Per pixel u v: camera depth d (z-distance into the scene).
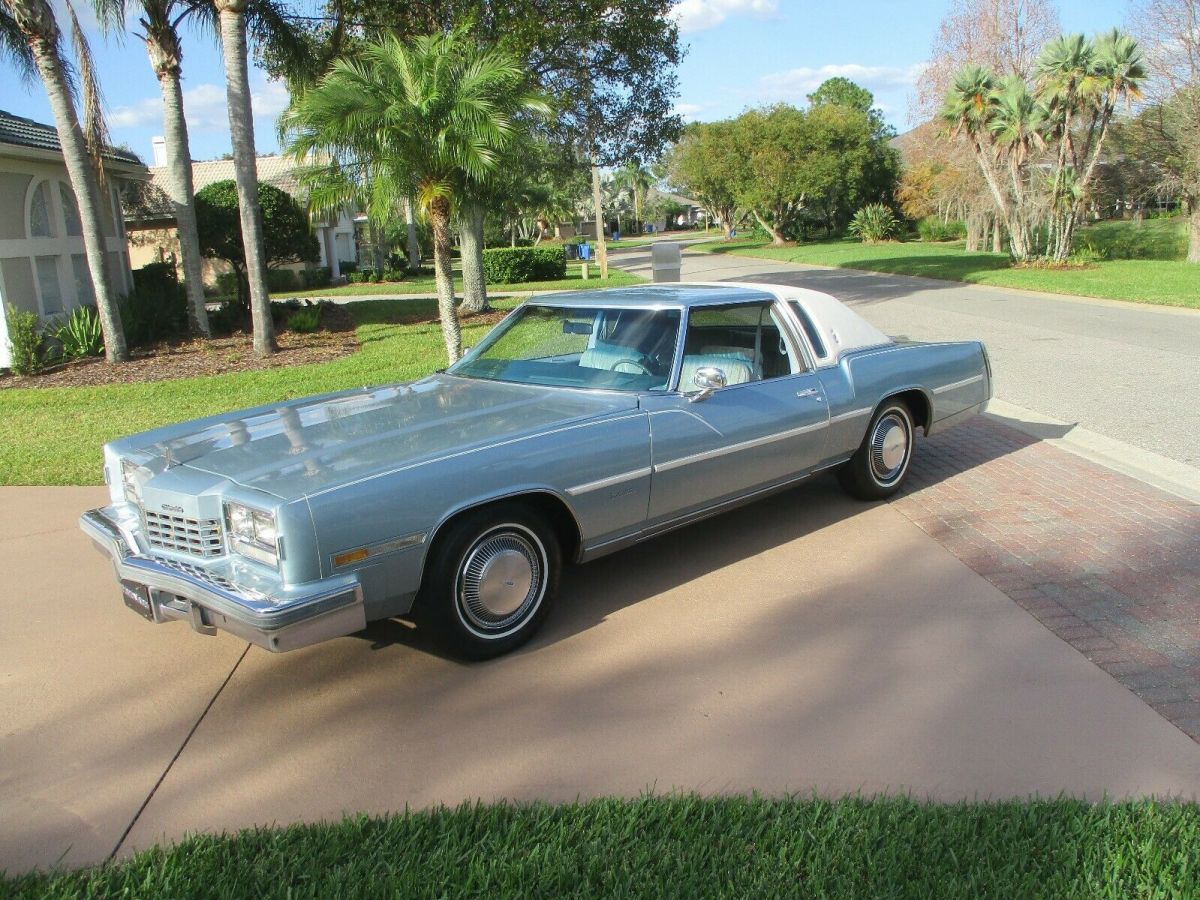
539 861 2.69
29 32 12.79
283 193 24.78
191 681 4.04
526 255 34.81
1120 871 2.56
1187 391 9.37
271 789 3.21
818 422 5.44
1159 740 3.30
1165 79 34.00
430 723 3.62
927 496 6.29
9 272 14.72
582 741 3.45
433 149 10.47
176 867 2.71
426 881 2.61
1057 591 4.60
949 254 42.66
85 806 3.15
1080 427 8.01
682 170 72.62
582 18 16.75
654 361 4.88
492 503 4.00
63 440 8.86
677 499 4.73
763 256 49.16
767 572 5.05
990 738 3.35
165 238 31.22
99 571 5.40
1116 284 22.80
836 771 3.19
